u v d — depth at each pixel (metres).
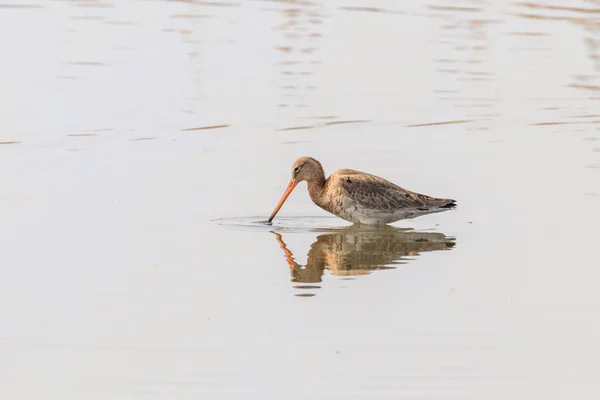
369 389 11.32
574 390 11.31
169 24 30.19
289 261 15.19
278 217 17.34
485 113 23.20
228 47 27.92
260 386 11.38
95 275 14.51
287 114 22.94
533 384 11.42
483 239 16.06
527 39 29.19
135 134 21.50
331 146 20.98
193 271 14.71
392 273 14.70
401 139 21.52
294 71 26.00
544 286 14.09
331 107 23.38
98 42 28.11
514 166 19.73
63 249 15.45
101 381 11.51
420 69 26.36
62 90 24.16
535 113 23.20
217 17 30.97
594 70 26.38
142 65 26.20
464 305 13.49
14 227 16.36
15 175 18.98
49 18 30.58
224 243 15.94
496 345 12.34
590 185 18.55
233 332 12.70
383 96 24.28
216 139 21.30
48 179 18.81
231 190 18.47
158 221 16.83
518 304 13.51
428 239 16.22
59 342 12.42
